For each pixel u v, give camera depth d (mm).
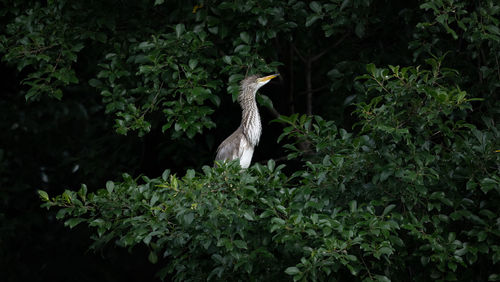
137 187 8961
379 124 8109
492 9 10281
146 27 12070
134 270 18812
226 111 14547
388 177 8422
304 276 8047
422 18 11078
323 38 14719
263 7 10938
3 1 12523
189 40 10781
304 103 16125
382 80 8523
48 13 11883
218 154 12711
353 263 8547
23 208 18109
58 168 18172
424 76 8508
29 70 16672
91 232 18484
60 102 17500
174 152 14633
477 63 12000
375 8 11977
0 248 17547
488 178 8281
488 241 8641
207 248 8773
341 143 8938
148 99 11188
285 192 8648
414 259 9266
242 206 8297
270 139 15266
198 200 7938
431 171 8195
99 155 14859
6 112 17594
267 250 8977
